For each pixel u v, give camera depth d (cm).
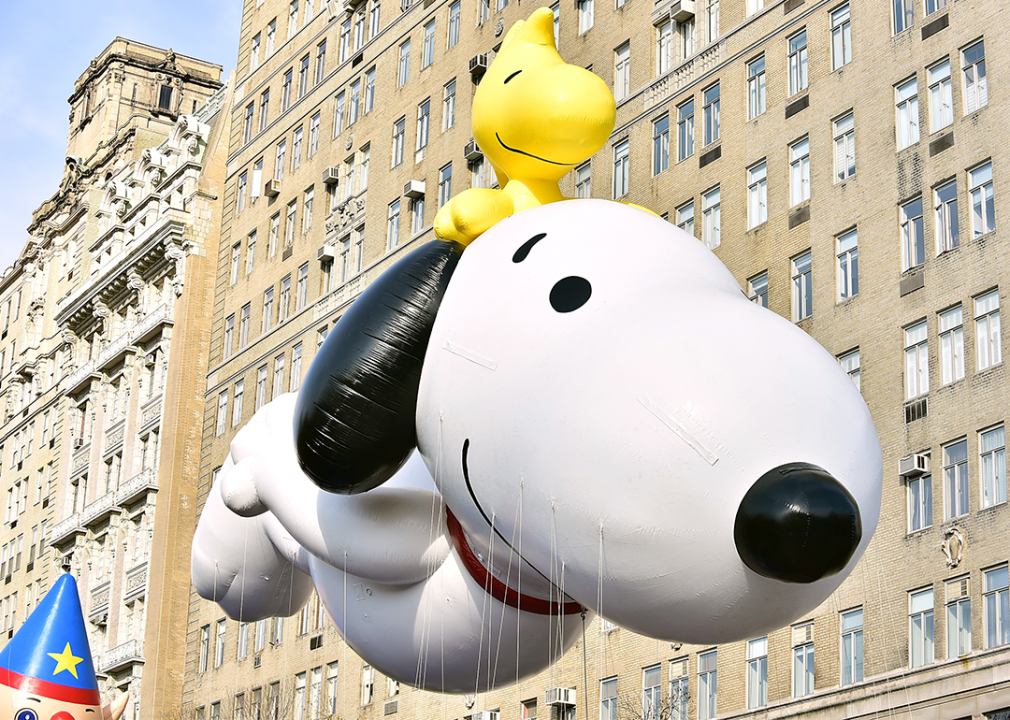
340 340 1040
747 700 3155
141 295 6125
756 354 884
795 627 3098
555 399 895
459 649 1052
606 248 970
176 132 6325
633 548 872
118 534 5894
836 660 2989
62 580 1345
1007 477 2769
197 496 5566
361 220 4956
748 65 3566
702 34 3725
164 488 5569
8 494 7325
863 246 3164
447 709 3978
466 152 4466
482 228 1046
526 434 905
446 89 4672
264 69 5841
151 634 5384
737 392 866
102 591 5866
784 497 832
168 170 6303
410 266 1052
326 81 5366
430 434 984
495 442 925
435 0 4812
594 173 3953
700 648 3297
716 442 855
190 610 5381
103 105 7712
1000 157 2922
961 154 2998
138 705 5397
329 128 5275
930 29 3123
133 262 6088
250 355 5434
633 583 886
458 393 955
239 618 1367
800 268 3312
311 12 5641
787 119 3412
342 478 1035
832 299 3212
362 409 1016
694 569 868
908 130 3141
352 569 1075
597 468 873
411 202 4716
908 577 2900
